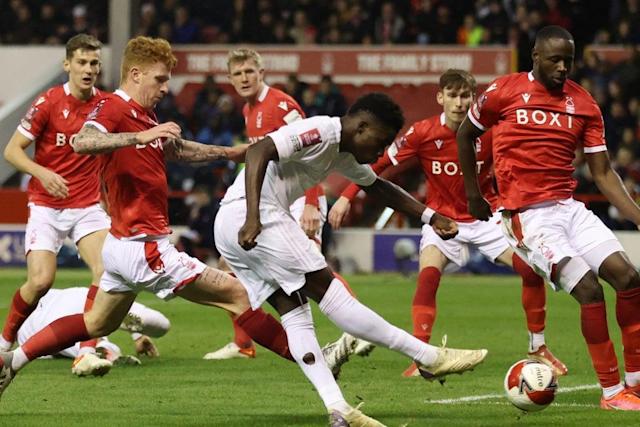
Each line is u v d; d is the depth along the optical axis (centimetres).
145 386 2561
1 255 6638
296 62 7550
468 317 4231
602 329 2220
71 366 2895
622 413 2177
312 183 2002
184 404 2309
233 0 7975
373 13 7694
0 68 8050
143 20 7825
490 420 2098
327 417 2142
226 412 2206
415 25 7588
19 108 7569
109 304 2208
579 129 2267
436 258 2850
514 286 5634
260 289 2025
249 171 1881
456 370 2028
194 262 2214
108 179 2170
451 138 2816
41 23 8188
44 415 2164
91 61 2842
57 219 2855
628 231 6212
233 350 3084
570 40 2230
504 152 2294
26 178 7244
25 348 2139
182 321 4109
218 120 6981
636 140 6494
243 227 1872
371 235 6456
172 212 6606
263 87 3052
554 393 2067
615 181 2291
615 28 7456
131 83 2155
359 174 2053
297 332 1977
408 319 4141
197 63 7606
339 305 1978
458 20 7638
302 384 2598
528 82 2277
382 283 5769
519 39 7219
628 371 2256
